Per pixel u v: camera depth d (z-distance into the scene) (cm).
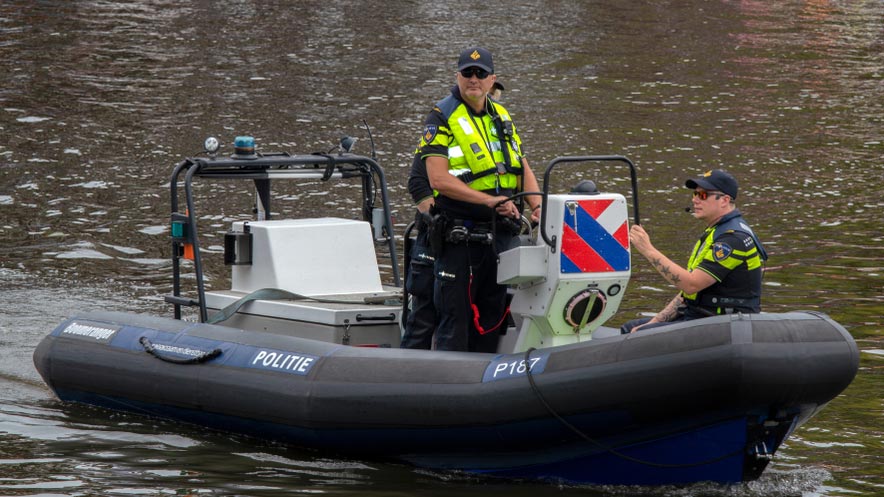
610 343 1527
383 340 1862
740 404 1468
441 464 1673
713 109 5266
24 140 4300
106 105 4950
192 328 1912
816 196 3772
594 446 1572
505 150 1712
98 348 1964
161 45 6438
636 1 8838
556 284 1623
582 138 4572
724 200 1619
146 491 1565
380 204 3547
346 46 6556
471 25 7481
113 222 3306
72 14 7338
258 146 4266
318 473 1658
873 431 1845
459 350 1730
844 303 2591
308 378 1709
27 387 2088
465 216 1702
